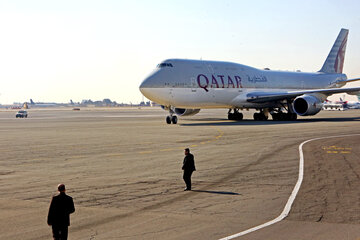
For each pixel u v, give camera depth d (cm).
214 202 1059
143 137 2831
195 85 4259
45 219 919
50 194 1162
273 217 917
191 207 1012
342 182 1294
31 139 2783
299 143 2338
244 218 912
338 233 800
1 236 800
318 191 1173
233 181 1327
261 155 1888
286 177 1384
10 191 1201
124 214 955
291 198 1092
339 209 978
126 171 1522
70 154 2000
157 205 1035
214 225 862
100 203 1056
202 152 2009
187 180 1202
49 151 2119
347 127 3553
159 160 1786
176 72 4162
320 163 1659
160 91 4034
